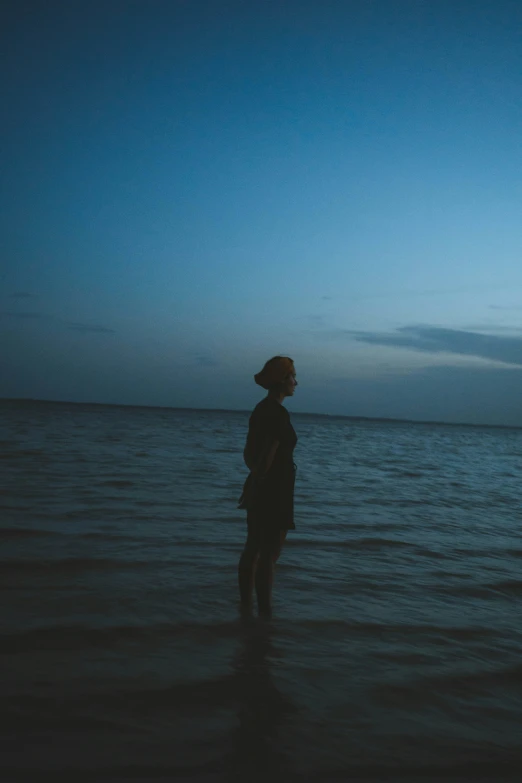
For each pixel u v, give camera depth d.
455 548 6.27
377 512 8.32
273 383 4.05
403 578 5.00
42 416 50.31
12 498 7.65
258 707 2.60
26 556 4.93
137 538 5.85
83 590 4.17
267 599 3.83
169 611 3.83
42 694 2.60
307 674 2.98
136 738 2.29
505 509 9.48
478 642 3.60
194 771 2.09
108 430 30.66
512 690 2.95
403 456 23.19
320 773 2.14
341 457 20.05
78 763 2.09
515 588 4.90
